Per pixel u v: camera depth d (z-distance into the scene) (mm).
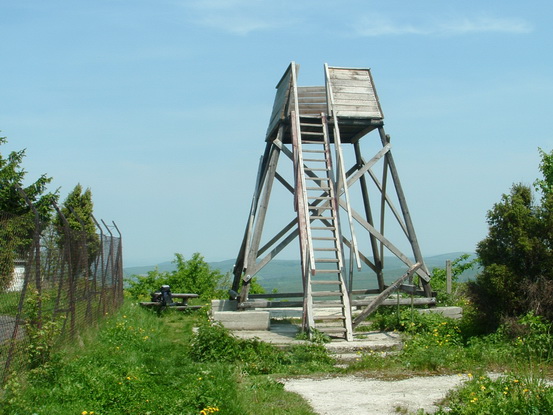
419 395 8352
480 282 11969
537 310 10930
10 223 7562
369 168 16172
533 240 11383
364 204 19016
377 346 12508
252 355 11117
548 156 16734
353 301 15703
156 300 20344
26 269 8211
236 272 18828
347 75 16859
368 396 8406
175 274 28641
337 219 14891
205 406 7422
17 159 22484
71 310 10930
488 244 12008
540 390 7145
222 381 8664
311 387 9109
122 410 7270
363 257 18344
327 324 15930
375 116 16484
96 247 14180
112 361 9633
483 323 12211
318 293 13938
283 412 7547
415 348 11406
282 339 13375
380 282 18469
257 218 16234
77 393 7777
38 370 8312
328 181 15406
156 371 9445
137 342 12062
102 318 14859
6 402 7133
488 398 7160
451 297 17953
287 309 19219
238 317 15227
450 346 11703
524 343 10320
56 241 10023
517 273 11484
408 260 16078
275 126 16719
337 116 16297
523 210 11633
